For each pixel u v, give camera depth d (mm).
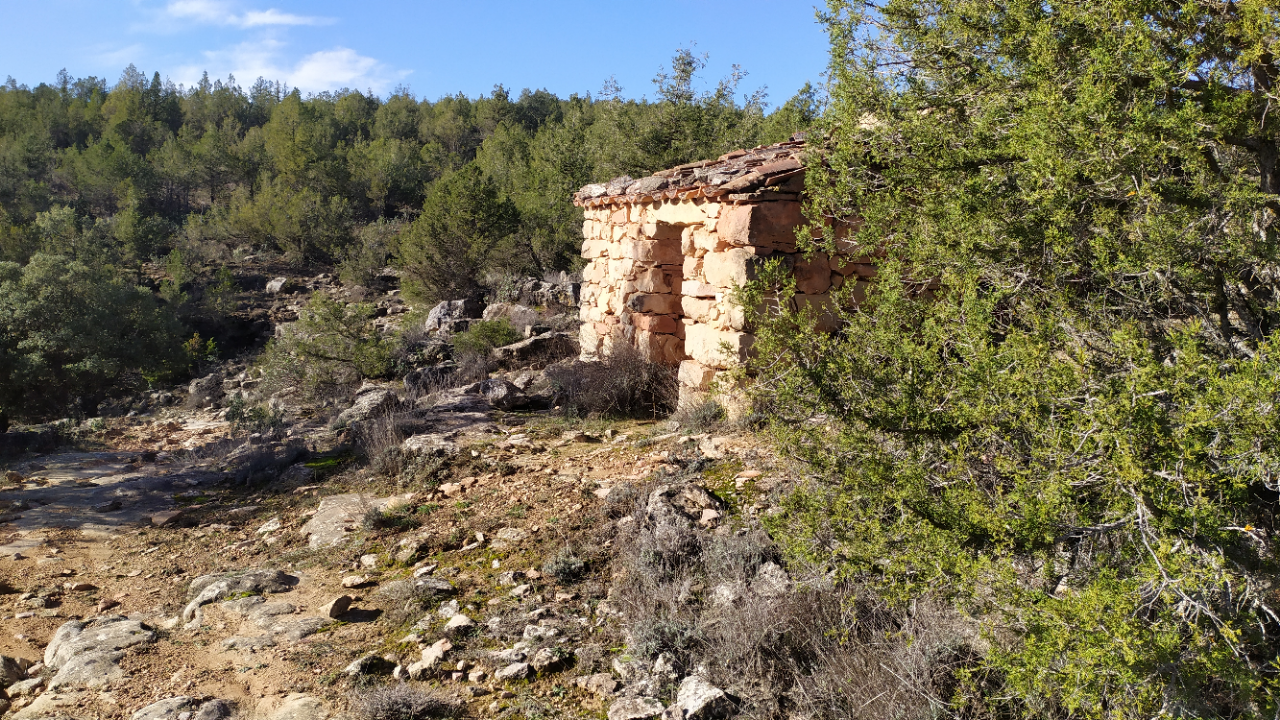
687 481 6211
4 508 8938
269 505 8117
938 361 3586
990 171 4422
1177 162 3863
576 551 5680
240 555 6734
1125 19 3914
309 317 16469
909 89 5477
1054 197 3660
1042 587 3090
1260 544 2918
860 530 3506
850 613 3805
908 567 3311
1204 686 2832
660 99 20297
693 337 8609
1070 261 3809
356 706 4008
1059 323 3436
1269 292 3922
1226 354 3508
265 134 64438
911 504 3262
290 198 42125
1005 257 4043
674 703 3844
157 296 32594
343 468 8961
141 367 25766
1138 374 2824
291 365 15992
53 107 70500
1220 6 3975
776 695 3820
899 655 3598
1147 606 2682
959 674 3219
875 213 5445
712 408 8070
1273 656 2850
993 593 3059
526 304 19328
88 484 10383
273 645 4805
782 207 7480
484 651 4508
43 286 24938
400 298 28750
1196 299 3637
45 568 6832
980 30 5051
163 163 54719
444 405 10445
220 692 4285
